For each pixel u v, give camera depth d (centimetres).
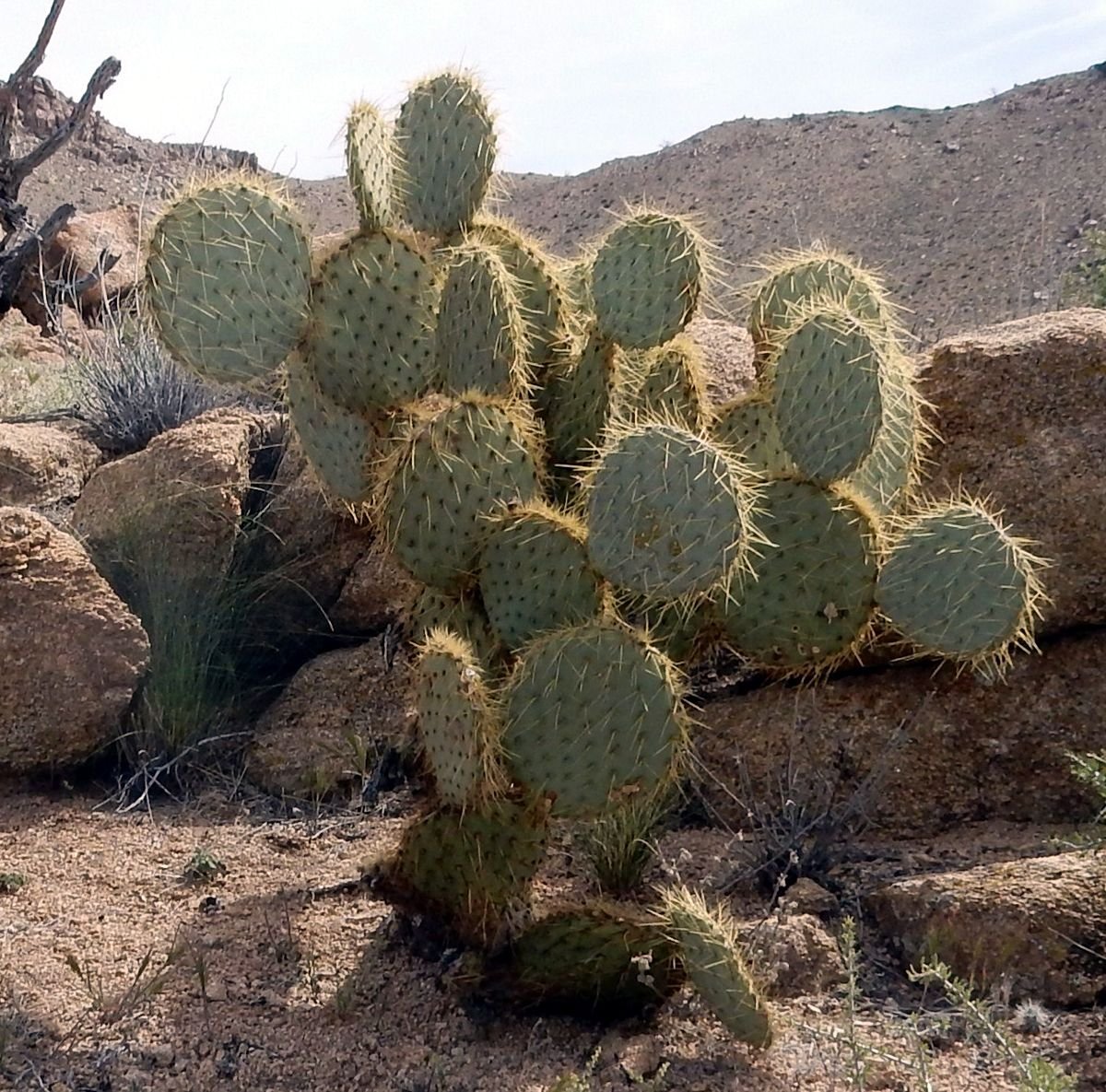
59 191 3538
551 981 308
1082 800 412
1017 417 439
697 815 430
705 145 4028
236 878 388
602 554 294
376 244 344
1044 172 3156
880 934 353
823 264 385
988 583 315
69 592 461
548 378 369
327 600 526
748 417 354
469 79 392
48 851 406
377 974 330
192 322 328
